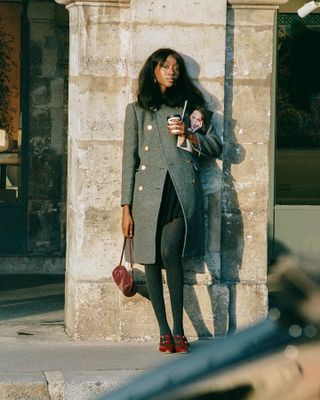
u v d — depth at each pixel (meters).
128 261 7.78
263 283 8.27
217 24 8.12
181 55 8.10
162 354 7.73
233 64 8.23
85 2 8.11
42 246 12.08
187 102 7.83
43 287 11.23
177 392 1.75
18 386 6.91
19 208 12.07
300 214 10.48
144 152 7.71
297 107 10.76
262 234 8.28
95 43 8.13
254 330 1.81
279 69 10.73
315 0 10.75
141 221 7.63
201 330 8.16
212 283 8.14
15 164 12.09
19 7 12.00
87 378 7.01
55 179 12.09
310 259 1.78
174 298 7.64
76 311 8.16
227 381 1.71
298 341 1.70
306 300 1.71
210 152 7.85
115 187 8.16
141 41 8.08
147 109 7.75
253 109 8.26
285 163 10.65
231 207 8.26
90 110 8.14
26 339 8.28
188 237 7.64
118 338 8.16
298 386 1.67
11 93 12.06
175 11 8.09
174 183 7.60
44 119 12.06
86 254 8.16
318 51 10.77
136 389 1.85
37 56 12.02
